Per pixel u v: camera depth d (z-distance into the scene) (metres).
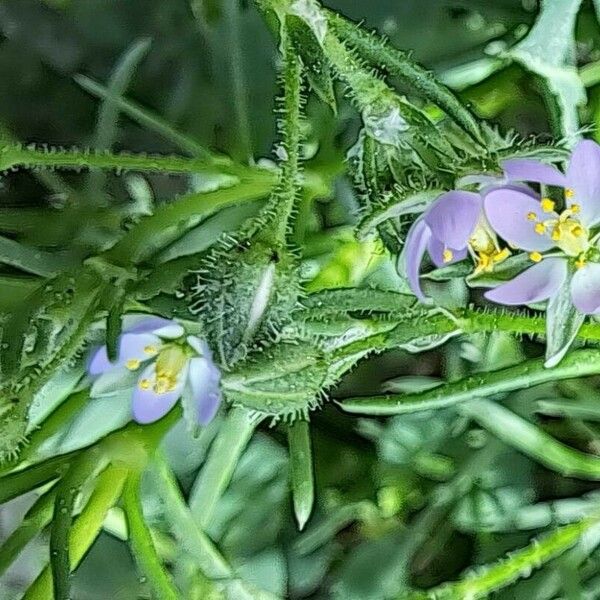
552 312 0.06
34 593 0.06
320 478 0.08
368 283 0.07
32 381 0.05
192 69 0.08
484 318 0.06
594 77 0.07
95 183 0.07
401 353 0.08
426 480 0.08
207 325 0.05
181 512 0.06
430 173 0.05
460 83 0.07
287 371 0.05
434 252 0.05
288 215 0.05
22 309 0.06
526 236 0.06
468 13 0.08
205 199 0.06
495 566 0.07
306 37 0.05
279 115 0.07
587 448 0.08
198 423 0.06
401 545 0.08
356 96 0.05
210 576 0.07
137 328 0.06
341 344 0.06
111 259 0.06
